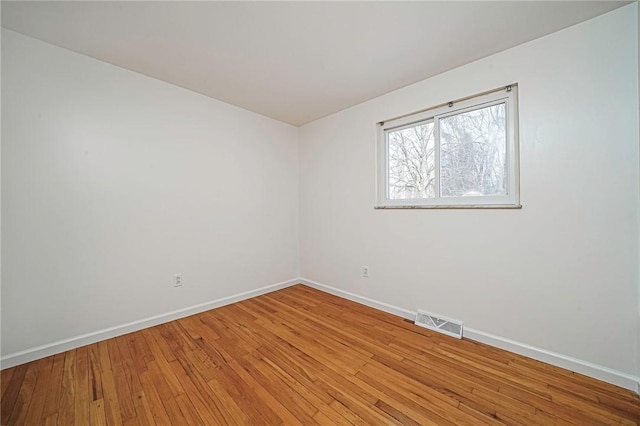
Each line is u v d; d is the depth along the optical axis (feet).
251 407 4.66
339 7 5.03
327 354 6.31
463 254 7.13
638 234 4.92
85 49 6.42
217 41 6.11
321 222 11.27
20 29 5.69
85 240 6.74
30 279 6.03
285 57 6.73
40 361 6.00
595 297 5.34
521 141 6.13
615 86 5.08
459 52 6.48
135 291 7.54
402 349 6.51
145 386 5.19
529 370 5.61
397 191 8.99
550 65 5.74
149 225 7.80
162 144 8.04
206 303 9.05
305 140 11.96
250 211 10.40
